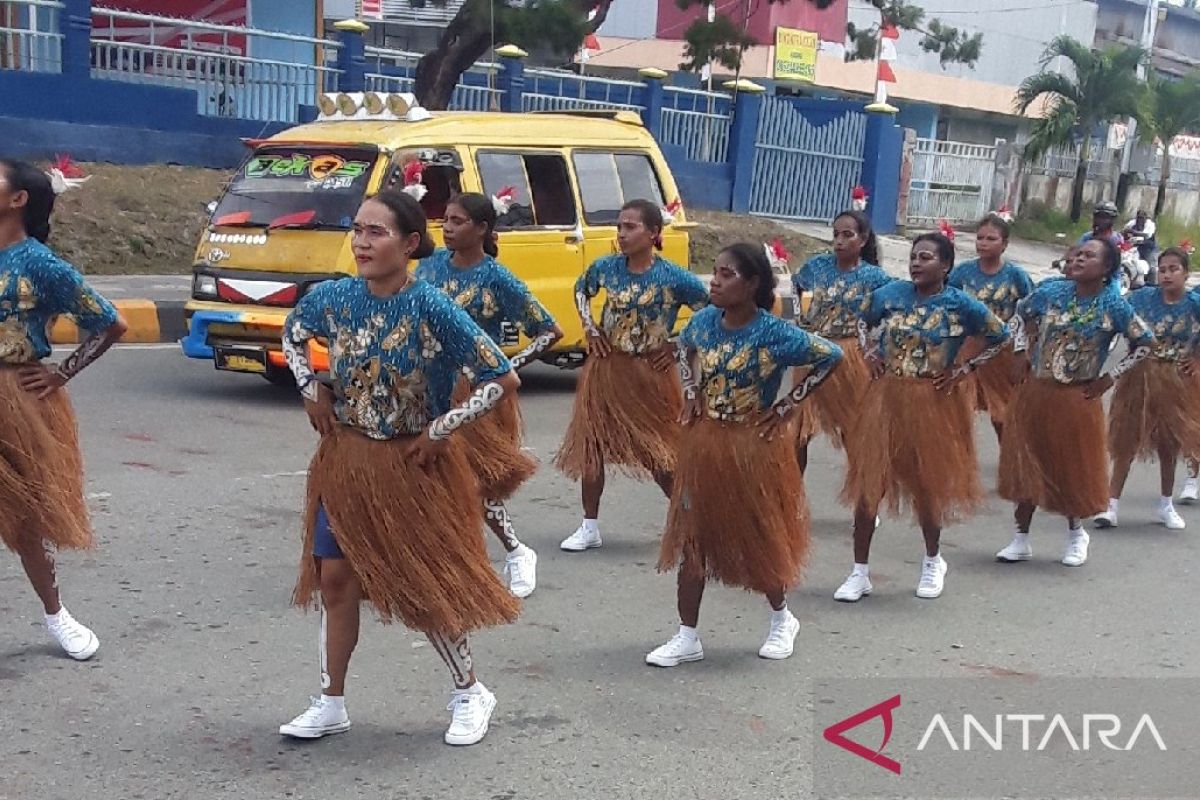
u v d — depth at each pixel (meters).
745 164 22.19
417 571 4.28
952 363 6.34
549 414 10.55
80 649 5.17
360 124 10.46
